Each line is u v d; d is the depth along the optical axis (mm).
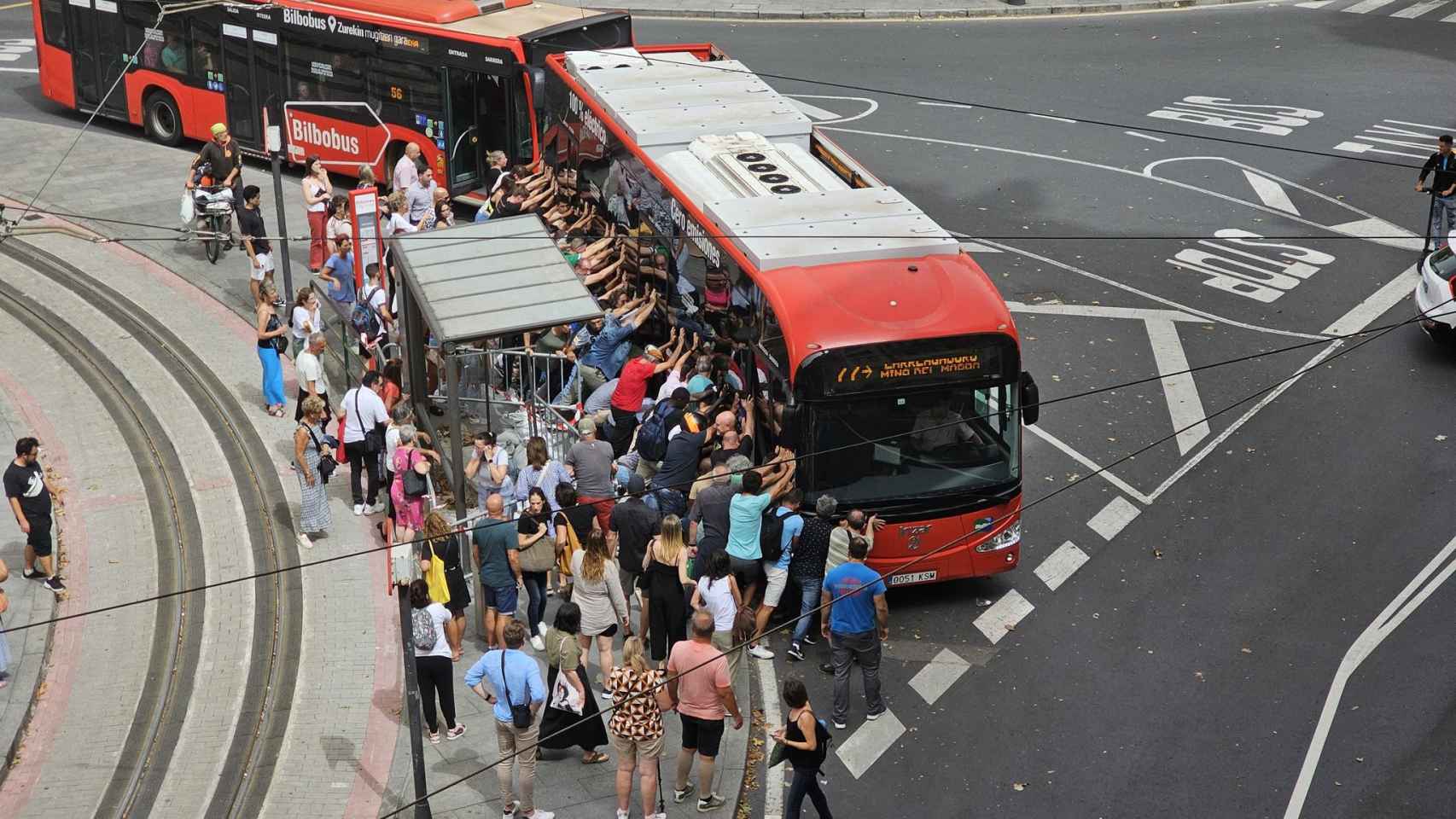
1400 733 13352
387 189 26406
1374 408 19375
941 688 14227
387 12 25297
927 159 28125
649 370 16984
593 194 21031
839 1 38531
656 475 15492
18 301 22203
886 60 34062
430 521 13836
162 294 22562
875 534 14844
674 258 18031
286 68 26781
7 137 29000
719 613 13508
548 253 17453
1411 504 17188
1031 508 17375
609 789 12672
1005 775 12953
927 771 13039
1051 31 36438
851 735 13555
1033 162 28000
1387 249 24188
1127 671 14422
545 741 12484
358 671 14336
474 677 11922
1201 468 18141
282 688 14125
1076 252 24250
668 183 17969
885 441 14742
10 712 13641
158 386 19938
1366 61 33656
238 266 23516
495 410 18172
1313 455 18312
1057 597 15703
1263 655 14594
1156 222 25406
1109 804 12547
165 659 14539
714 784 12781
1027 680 14328
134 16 28312
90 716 13719
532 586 14406
